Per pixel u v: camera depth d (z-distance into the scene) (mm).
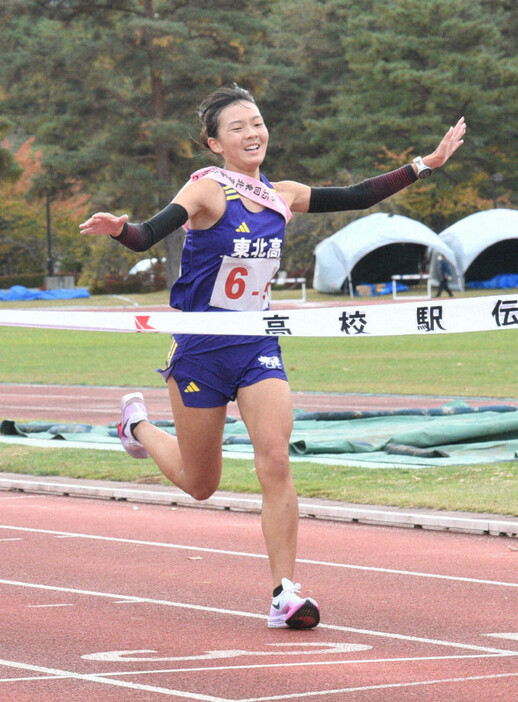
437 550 21641
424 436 34031
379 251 164625
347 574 19516
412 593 17984
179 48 163500
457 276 150125
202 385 15148
